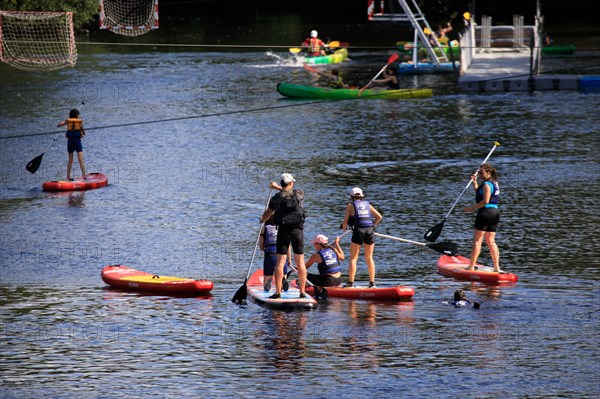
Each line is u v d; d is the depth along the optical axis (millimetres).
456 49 147875
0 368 35625
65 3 180625
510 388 33688
